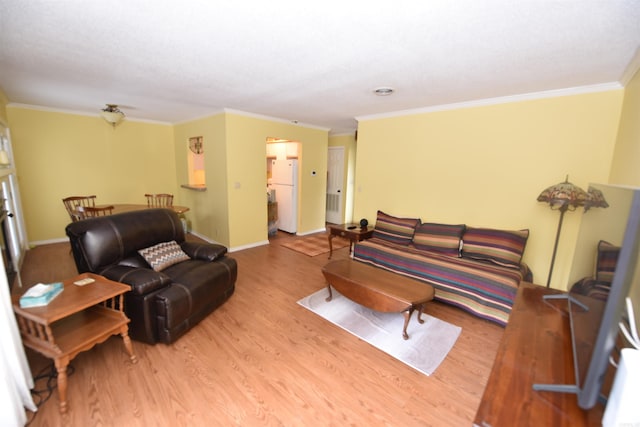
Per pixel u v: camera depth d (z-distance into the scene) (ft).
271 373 6.31
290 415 5.27
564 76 7.64
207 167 15.69
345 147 21.08
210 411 5.31
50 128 14.58
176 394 5.66
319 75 8.14
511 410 3.04
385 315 8.84
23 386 4.99
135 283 6.77
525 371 3.61
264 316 8.66
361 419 5.23
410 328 8.18
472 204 11.02
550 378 3.48
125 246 7.91
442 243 10.80
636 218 2.62
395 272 10.54
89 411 5.21
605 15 4.68
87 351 6.86
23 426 4.76
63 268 11.89
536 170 9.51
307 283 11.18
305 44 6.15
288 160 18.45
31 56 7.05
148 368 6.35
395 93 9.78
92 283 6.41
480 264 9.53
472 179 10.92
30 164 14.24
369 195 14.38
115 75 8.51
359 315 8.81
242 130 14.38
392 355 6.99
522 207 9.91
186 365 6.48
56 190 15.15
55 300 5.58
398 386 6.03
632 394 2.45
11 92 10.88
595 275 3.57
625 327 2.91
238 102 11.98
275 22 5.23
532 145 9.50
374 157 13.93
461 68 7.28
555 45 5.86
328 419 5.21
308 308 9.18
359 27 5.35
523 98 9.47
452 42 5.87
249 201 15.44
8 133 12.48
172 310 6.95
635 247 2.64
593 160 8.52
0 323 4.66
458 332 8.02
